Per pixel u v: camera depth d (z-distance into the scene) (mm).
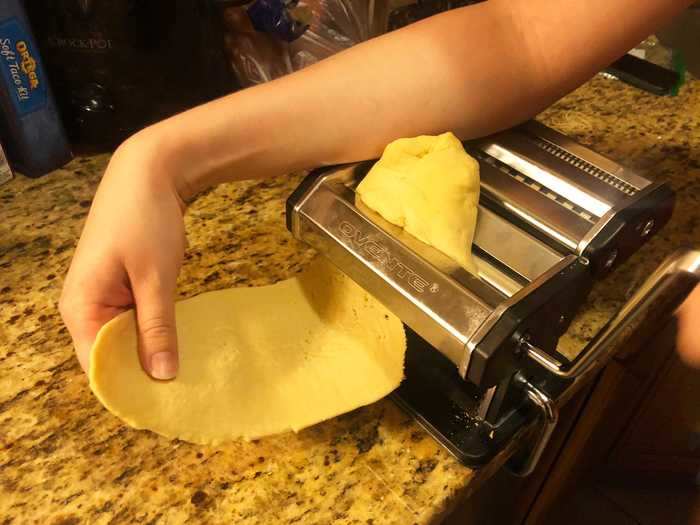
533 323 365
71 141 671
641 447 920
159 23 588
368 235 421
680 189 650
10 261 554
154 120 650
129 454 422
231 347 437
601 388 642
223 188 637
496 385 389
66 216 603
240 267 554
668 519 1008
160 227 406
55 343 487
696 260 395
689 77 812
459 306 373
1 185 626
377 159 503
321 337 466
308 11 676
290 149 476
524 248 426
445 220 417
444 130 506
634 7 504
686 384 744
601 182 462
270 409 421
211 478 413
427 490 413
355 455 427
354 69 491
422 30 511
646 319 558
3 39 544
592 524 1000
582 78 534
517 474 495
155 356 371
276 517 397
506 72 503
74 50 586
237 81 693
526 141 506
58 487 406
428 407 445
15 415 441
